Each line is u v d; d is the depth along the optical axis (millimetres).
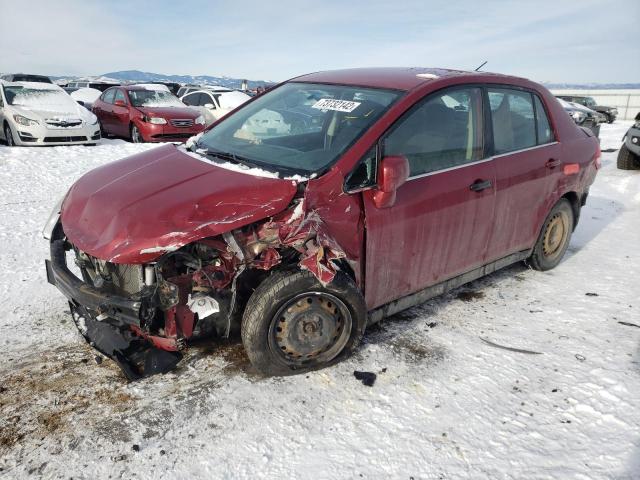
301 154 2971
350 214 2744
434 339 3336
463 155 3379
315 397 2707
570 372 3008
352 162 2777
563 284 4332
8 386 2701
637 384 2891
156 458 2270
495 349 3242
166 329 2490
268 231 2537
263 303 2609
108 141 12953
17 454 2262
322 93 3506
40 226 5336
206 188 2629
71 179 7391
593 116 19312
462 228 3400
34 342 3139
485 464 2291
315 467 2244
